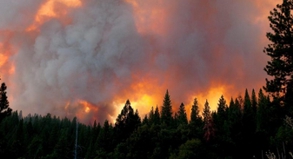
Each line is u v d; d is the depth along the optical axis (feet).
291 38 101.09
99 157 202.90
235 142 167.22
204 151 154.40
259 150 160.86
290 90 98.43
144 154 176.76
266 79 103.04
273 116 102.94
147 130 189.88
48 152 290.76
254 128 171.83
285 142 107.55
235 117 178.81
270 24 106.83
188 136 175.01
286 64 98.99
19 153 227.81
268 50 104.78
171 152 163.43
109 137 241.35
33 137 343.87
